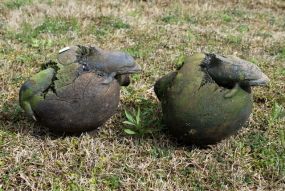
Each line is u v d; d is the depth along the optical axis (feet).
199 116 4.32
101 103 4.39
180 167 4.49
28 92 4.35
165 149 4.69
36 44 7.18
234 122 4.40
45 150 4.51
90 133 4.74
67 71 4.33
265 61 7.36
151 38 8.06
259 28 9.52
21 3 9.47
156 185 4.23
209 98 4.31
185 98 4.37
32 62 6.55
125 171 4.37
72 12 8.99
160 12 9.87
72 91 4.30
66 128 4.50
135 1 10.74
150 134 4.89
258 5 11.53
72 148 4.53
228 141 4.85
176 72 4.68
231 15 10.32
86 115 4.40
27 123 4.92
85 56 4.44
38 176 4.22
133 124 4.83
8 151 4.47
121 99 5.58
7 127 4.86
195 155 4.62
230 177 4.41
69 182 4.16
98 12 9.26
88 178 4.24
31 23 8.20
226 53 7.66
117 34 8.07
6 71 6.14
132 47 7.48
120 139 4.79
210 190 4.27
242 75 4.25
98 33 8.09
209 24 9.43
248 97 4.40
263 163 4.61
